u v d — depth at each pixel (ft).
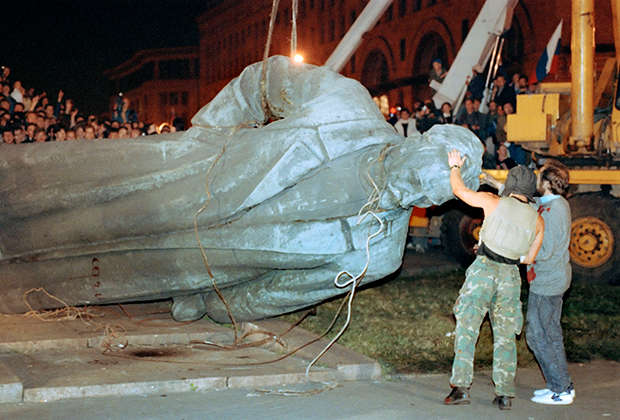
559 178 18.24
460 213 37.93
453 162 18.22
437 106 46.96
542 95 34.91
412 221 40.88
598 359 22.48
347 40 45.11
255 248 20.90
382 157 20.40
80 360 19.31
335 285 21.11
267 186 20.57
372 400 17.46
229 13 167.32
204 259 21.54
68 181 22.61
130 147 22.62
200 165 21.75
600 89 36.47
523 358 22.24
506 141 37.76
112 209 22.09
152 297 22.81
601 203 34.04
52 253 22.90
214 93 177.37
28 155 22.99
